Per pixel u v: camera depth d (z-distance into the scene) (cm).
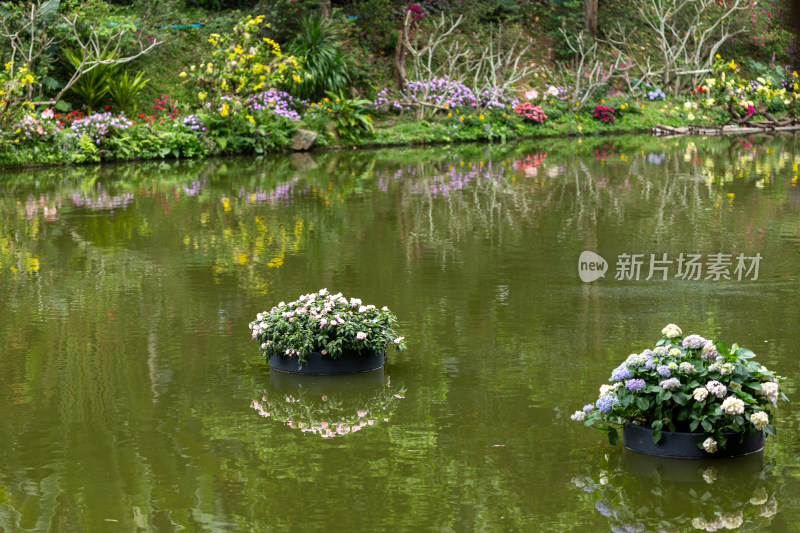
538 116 2642
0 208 1262
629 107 2852
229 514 361
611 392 414
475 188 1471
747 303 710
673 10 3247
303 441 441
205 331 646
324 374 550
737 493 374
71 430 457
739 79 3017
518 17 3167
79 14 2125
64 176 1675
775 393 405
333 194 1407
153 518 358
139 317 684
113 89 2148
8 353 594
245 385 530
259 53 2161
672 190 1415
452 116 2514
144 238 1027
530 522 352
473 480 392
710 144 2323
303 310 564
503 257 909
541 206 1261
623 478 391
